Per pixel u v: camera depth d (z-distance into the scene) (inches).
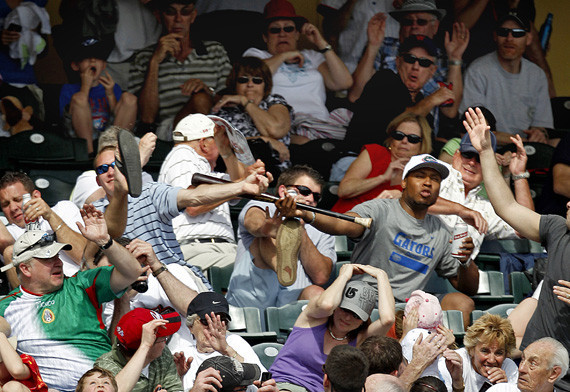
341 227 792.9
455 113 1298.0
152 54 1179.3
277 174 1210.0
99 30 1158.3
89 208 548.4
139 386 548.1
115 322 596.1
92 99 1152.2
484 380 672.4
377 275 681.6
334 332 653.3
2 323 561.3
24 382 536.4
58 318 570.3
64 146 1079.6
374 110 1261.1
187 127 869.2
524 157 1001.5
